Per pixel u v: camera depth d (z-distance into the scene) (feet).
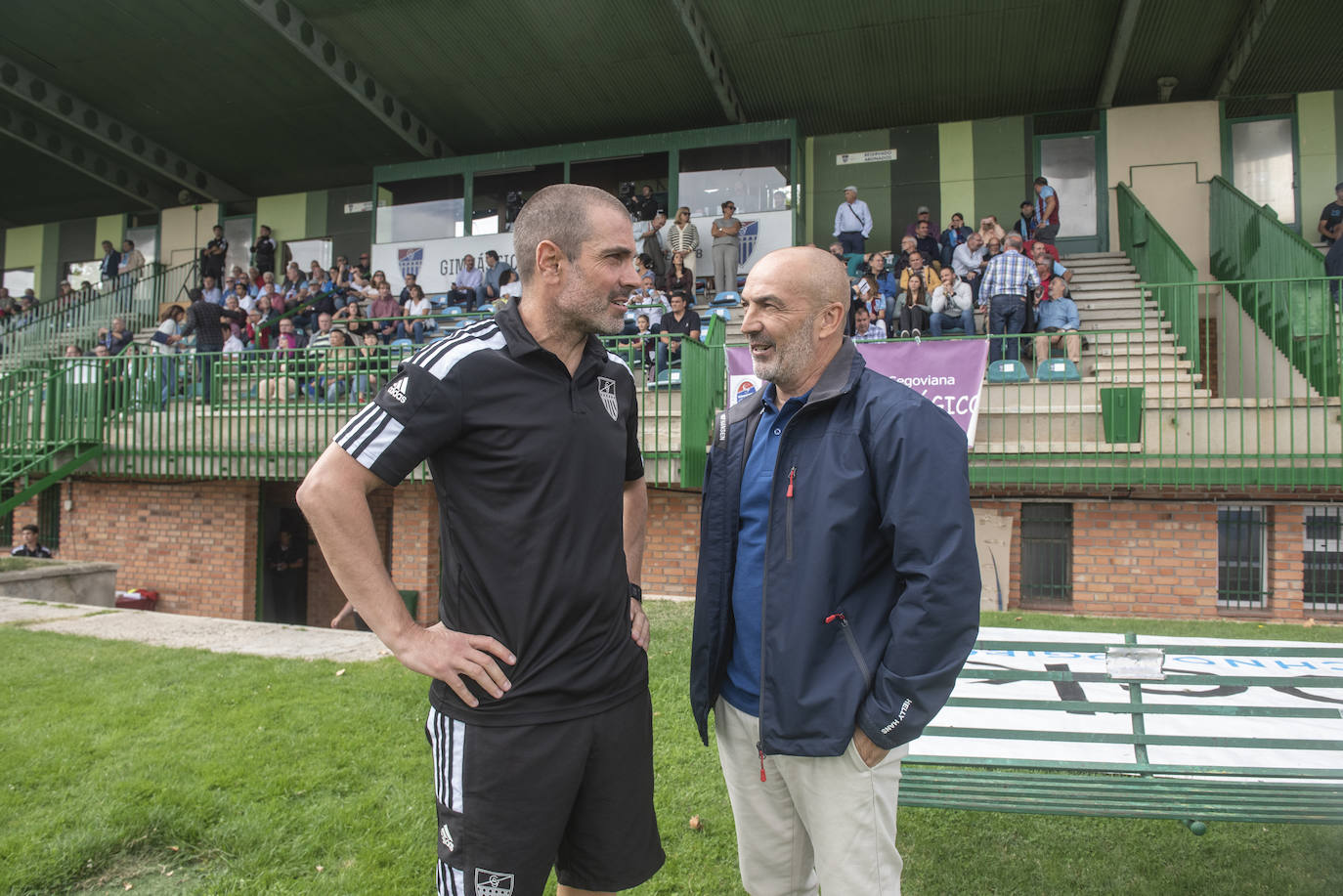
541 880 5.80
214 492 36.27
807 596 6.28
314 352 34.71
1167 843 10.11
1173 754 8.81
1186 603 25.76
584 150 51.70
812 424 6.61
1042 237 42.37
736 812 7.17
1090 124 47.73
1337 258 32.04
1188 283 25.49
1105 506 26.53
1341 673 8.95
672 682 16.15
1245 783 8.43
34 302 64.64
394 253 55.11
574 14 41.45
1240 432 23.54
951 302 33.96
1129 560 26.30
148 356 34.88
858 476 6.24
